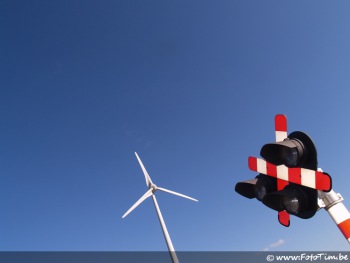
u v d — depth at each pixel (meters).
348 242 3.30
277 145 3.50
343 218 3.38
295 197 3.56
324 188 3.29
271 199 3.94
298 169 3.57
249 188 4.39
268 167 4.05
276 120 3.94
